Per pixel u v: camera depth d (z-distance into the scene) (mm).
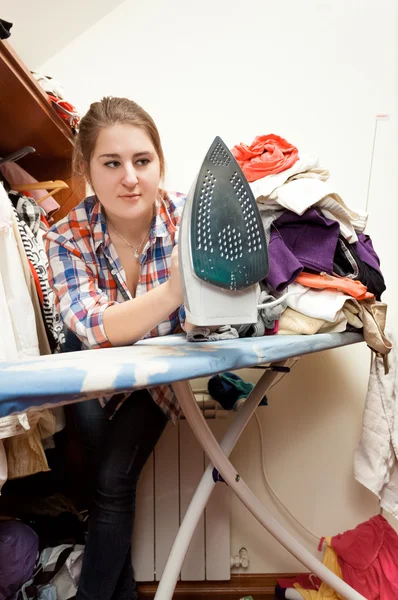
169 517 1223
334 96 1398
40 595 1000
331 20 1410
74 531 1177
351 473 1342
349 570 1127
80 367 388
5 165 1271
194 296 522
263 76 1406
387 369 943
